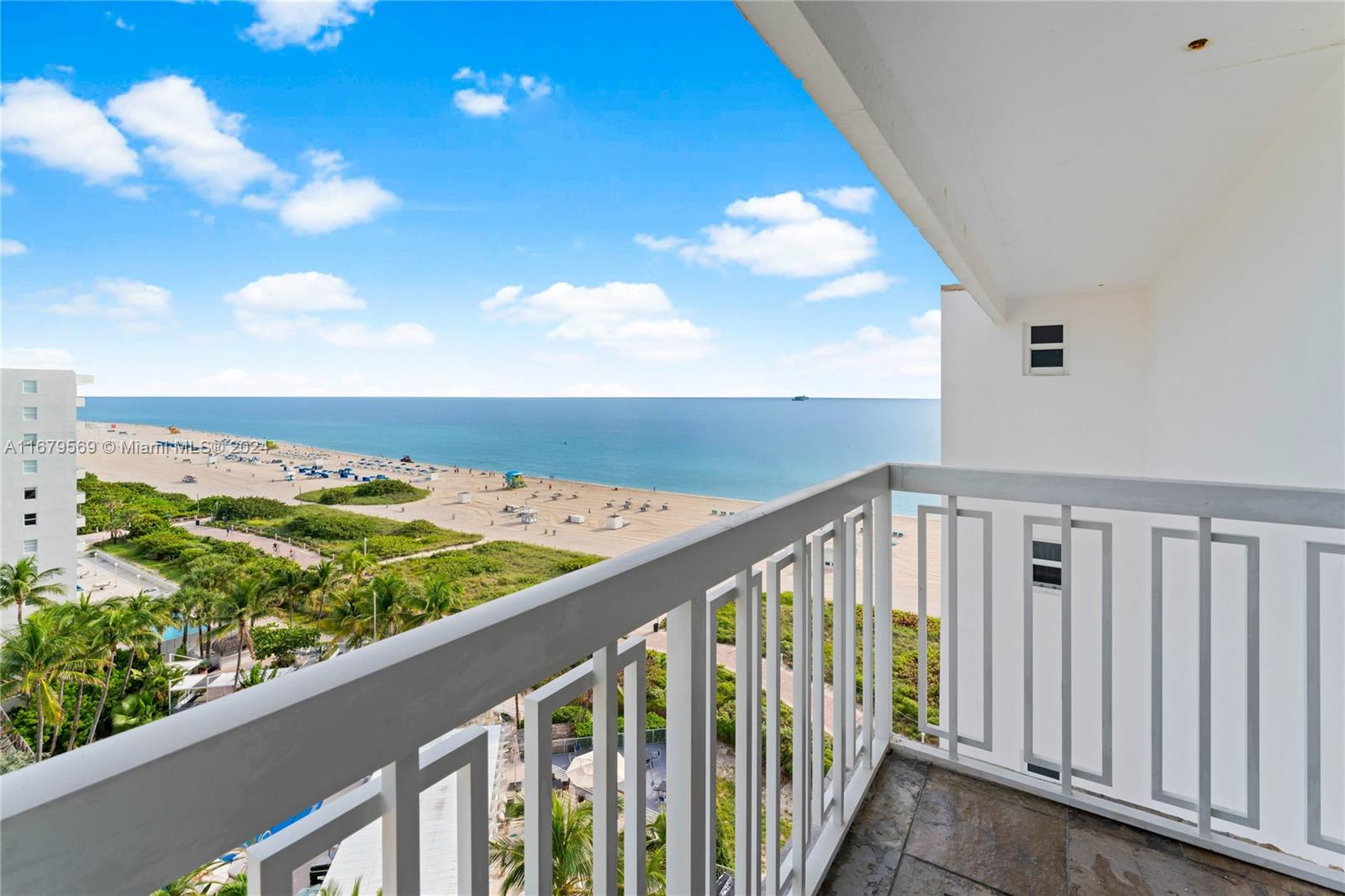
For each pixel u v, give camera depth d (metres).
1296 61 1.52
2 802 0.29
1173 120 1.79
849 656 1.64
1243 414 2.40
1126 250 3.13
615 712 0.72
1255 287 2.24
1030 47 1.39
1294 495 1.36
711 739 0.93
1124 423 4.10
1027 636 1.68
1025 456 4.40
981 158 1.96
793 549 1.24
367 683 0.44
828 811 1.50
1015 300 4.43
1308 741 1.38
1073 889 1.34
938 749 1.80
